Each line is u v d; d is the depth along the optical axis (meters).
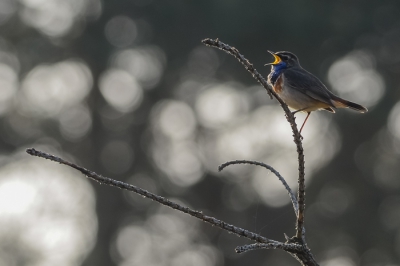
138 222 26.62
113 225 26.34
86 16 26.00
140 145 27.00
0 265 22.98
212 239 26.31
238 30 23.53
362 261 25.25
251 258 25.83
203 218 5.92
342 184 25.91
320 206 25.59
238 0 23.33
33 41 26.06
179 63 25.44
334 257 25.52
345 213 25.30
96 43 25.67
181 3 24.31
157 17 25.05
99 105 26.77
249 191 26.02
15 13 25.91
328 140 26.12
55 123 26.28
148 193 5.96
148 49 25.62
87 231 26.77
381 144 25.62
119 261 26.48
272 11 23.12
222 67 25.05
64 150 26.55
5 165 25.95
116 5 25.22
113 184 5.95
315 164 26.05
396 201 25.38
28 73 25.97
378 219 25.31
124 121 27.09
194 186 26.64
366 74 25.23
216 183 26.47
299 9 23.20
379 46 24.77
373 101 25.05
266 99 25.34
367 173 25.61
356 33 24.02
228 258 26.12
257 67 24.34
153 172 26.94
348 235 25.38
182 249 26.36
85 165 26.77
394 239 25.11
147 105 26.83
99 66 25.94
